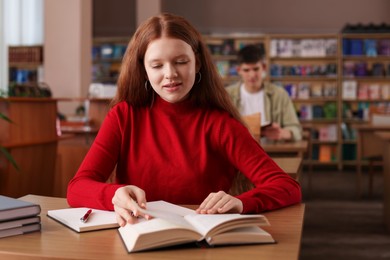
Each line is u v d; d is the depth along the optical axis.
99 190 1.56
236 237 1.21
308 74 9.79
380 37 9.69
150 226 1.22
